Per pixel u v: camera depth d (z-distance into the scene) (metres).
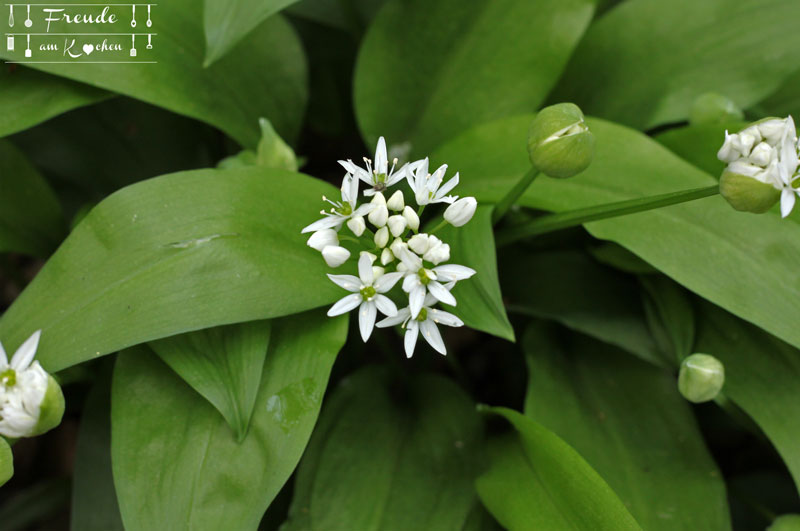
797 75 0.51
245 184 0.44
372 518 0.45
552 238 0.50
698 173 0.46
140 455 0.42
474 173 0.48
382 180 0.43
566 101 0.52
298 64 0.52
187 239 0.42
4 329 0.42
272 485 0.41
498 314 0.42
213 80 0.49
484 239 0.43
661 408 0.48
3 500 0.55
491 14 0.50
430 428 0.47
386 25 0.51
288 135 0.52
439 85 0.51
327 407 0.47
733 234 0.45
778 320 0.44
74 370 0.47
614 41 0.51
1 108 0.46
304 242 0.44
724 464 0.53
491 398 0.55
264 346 0.43
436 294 0.41
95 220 0.42
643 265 0.48
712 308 0.47
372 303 0.41
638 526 0.42
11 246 0.48
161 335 0.41
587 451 0.46
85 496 0.46
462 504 0.46
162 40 0.47
